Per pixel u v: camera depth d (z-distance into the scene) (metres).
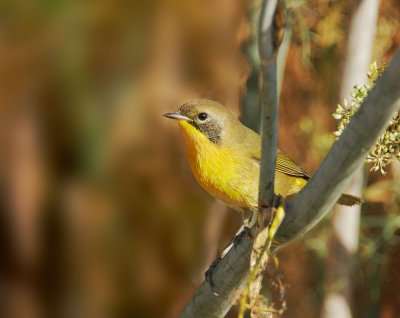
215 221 8.78
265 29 4.35
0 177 5.55
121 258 5.81
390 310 12.09
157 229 5.96
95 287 5.69
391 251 12.16
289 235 5.13
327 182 4.73
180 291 6.13
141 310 5.86
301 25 11.41
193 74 6.02
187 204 6.29
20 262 5.61
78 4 5.59
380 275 12.27
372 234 12.67
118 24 5.67
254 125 11.18
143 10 5.75
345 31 9.54
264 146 4.84
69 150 5.66
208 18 5.96
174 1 5.81
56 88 5.60
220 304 6.03
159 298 5.96
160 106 5.82
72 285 5.67
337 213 10.17
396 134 5.38
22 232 5.59
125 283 5.82
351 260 10.17
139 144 5.81
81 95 5.65
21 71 5.55
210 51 6.00
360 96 5.52
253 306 5.18
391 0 11.20
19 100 5.55
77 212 5.67
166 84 5.83
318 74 11.91
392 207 11.81
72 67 5.62
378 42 11.12
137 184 5.82
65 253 5.66
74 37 5.61
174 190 6.10
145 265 5.84
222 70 6.06
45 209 5.62
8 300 5.57
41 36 5.56
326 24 11.35
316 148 11.66
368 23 9.23
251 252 5.29
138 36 5.74
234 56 6.19
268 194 5.03
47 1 5.55
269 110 4.64
